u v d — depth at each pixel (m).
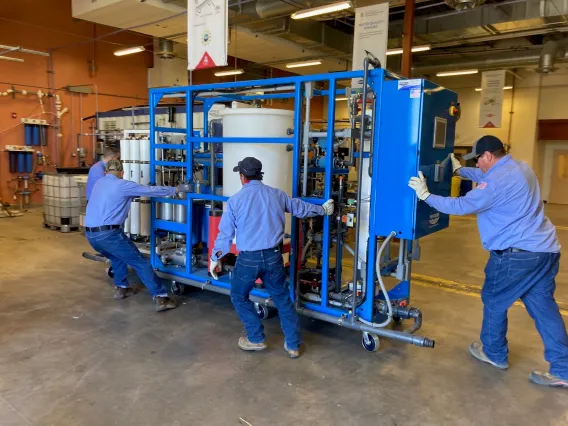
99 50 11.95
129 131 4.79
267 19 8.62
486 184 2.73
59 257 5.82
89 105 11.88
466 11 8.53
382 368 2.95
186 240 4.08
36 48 10.70
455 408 2.50
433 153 3.04
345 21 10.91
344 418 2.38
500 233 2.74
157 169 4.53
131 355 3.06
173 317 3.77
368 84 3.04
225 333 3.46
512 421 2.38
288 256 3.71
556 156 15.05
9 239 6.91
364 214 3.20
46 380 2.70
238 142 3.51
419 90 2.83
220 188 4.09
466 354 3.19
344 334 3.51
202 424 2.29
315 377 2.81
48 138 11.12
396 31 9.98
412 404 2.53
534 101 14.30
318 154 3.68
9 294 4.30
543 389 2.72
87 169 8.31
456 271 5.61
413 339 2.94
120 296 4.21
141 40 12.87
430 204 2.82
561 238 8.07
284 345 3.22
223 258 4.00
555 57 10.34
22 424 2.26
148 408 2.43
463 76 15.14
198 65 4.51
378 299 3.46
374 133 3.03
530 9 7.94
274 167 3.51
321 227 3.69
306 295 3.55
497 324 2.89
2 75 10.17
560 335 2.73
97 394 2.55
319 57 11.81
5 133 10.37
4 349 3.11
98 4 8.34
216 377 2.78
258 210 2.92
